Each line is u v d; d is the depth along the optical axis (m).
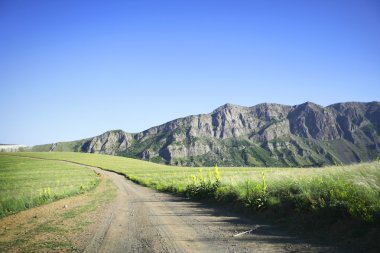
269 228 10.72
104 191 34.19
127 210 17.61
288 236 9.35
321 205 10.51
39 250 8.95
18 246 9.48
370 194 9.70
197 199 22.55
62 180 56.00
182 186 30.59
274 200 13.38
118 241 9.83
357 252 7.27
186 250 8.44
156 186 39.38
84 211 17.30
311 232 9.54
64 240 10.16
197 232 10.78
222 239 9.52
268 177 17.92
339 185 11.36
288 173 17.48
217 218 13.64
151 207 18.88
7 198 21.56
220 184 22.22
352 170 13.48
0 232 11.96
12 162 123.25
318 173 15.16
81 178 61.81
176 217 14.46
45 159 150.25
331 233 9.03
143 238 10.16
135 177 62.47
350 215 9.41
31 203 21.70
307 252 7.57
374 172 11.63
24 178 63.41
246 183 18.09
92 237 10.52
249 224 11.74
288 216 11.77
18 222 14.25
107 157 178.88
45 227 12.57
